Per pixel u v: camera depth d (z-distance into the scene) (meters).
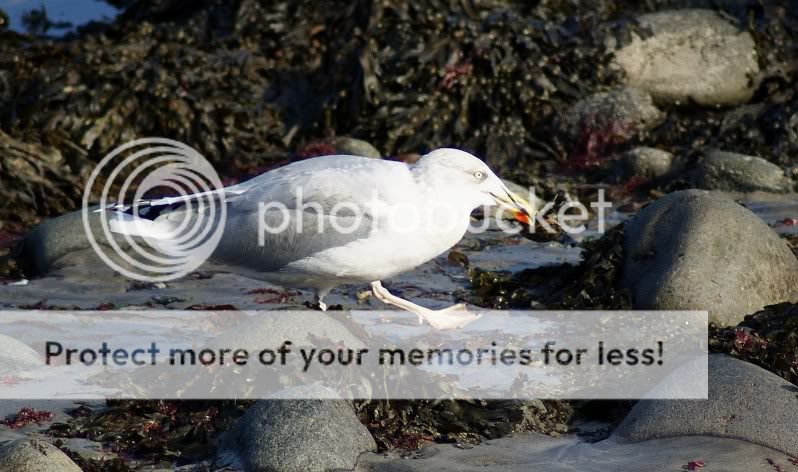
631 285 14.48
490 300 15.76
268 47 25.00
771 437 10.45
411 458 10.71
